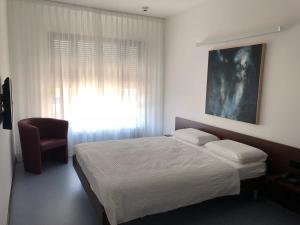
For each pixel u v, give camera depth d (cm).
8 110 201
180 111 471
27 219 253
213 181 253
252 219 259
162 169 257
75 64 435
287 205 277
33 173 372
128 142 362
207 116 401
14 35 387
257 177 286
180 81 466
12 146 376
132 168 259
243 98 328
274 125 295
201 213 268
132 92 493
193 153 317
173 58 484
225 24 356
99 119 468
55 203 286
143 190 221
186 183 239
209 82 386
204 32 398
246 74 321
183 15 447
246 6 321
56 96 429
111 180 226
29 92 408
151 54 501
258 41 308
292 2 267
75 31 428
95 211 253
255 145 314
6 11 363
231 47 344
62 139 407
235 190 267
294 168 269
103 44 455
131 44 479
